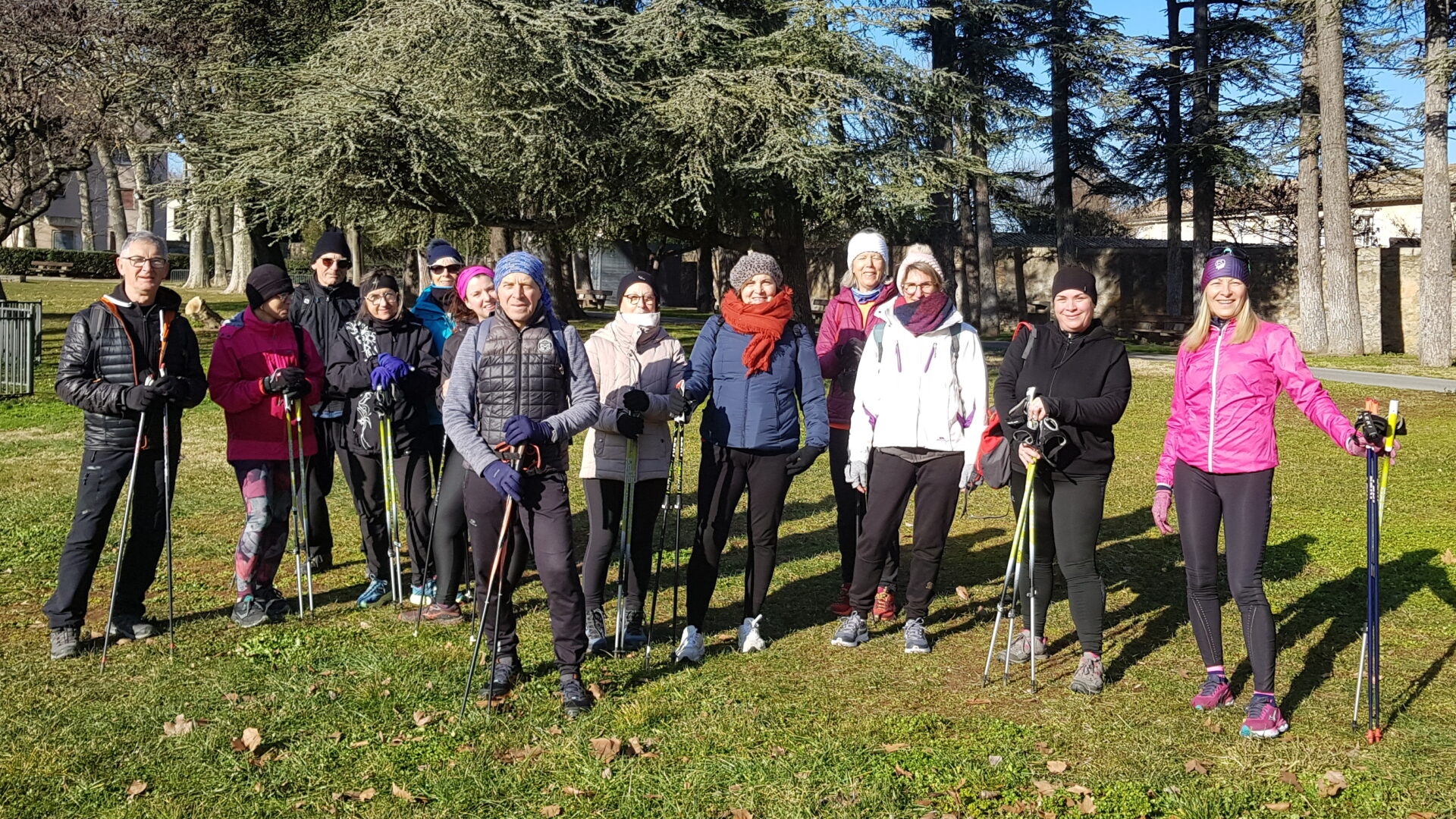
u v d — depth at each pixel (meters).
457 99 17.16
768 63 18.34
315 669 4.84
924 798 3.59
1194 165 29.44
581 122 17.73
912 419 4.97
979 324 31.98
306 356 5.67
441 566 5.51
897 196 18.27
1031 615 4.95
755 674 4.83
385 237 19.98
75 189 66.88
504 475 4.15
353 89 15.87
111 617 4.98
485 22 16.25
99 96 21.00
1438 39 20.41
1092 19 29.58
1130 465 10.64
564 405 4.51
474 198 17.59
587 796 3.61
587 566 5.29
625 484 5.14
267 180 15.97
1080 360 4.66
